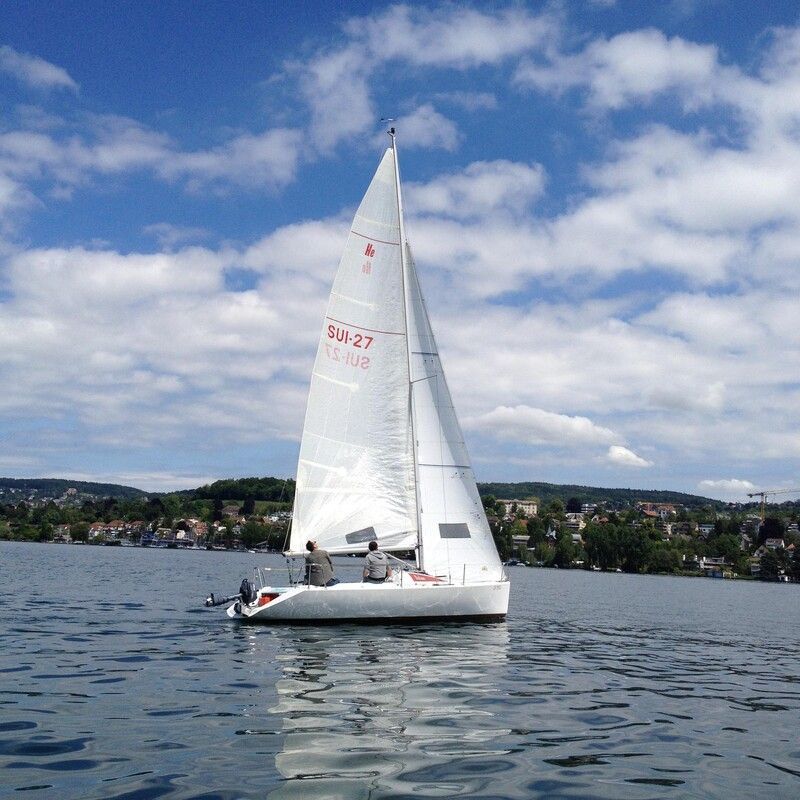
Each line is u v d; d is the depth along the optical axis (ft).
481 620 71.46
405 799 24.35
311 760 27.89
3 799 23.16
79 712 34.14
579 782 27.04
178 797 23.88
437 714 35.86
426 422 75.66
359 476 73.56
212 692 38.91
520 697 40.93
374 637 60.85
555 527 641.81
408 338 75.82
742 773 29.01
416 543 73.51
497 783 26.40
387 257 75.87
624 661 57.82
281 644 55.93
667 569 457.68
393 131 77.05
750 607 157.79
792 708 42.55
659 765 29.63
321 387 73.87
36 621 67.67
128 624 66.95
